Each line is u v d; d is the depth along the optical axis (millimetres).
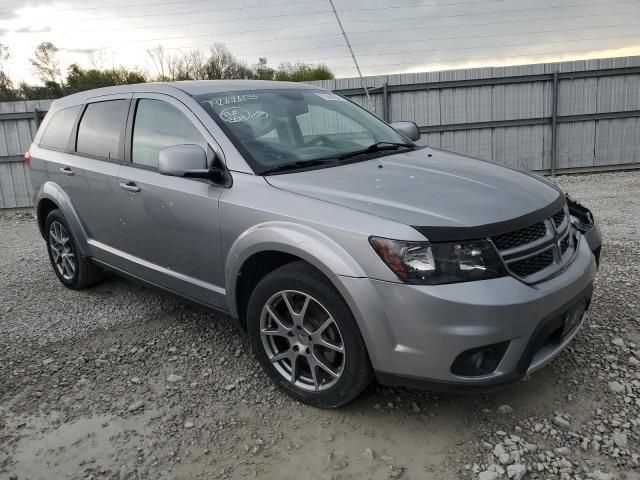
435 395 3088
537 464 2508
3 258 6695
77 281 4941
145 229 3820
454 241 2498
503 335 2477
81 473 2619
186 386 3332
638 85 11234
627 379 3145
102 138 4305
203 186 3346
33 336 4156
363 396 3100
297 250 2789
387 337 2570
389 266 2520
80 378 3496
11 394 3340
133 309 4582
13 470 2662
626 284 4508
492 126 11578
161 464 2658
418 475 2492
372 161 3424
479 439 2705
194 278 3576
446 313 2449
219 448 2752
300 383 3045
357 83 11547
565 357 3398
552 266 2793
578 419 2818
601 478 2395
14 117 10961
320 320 2889
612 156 11617
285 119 3729
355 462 2598
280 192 2996
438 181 3037
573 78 11250
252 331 3156
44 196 4883
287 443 2762
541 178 3457
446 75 11336
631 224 6641
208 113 3492
